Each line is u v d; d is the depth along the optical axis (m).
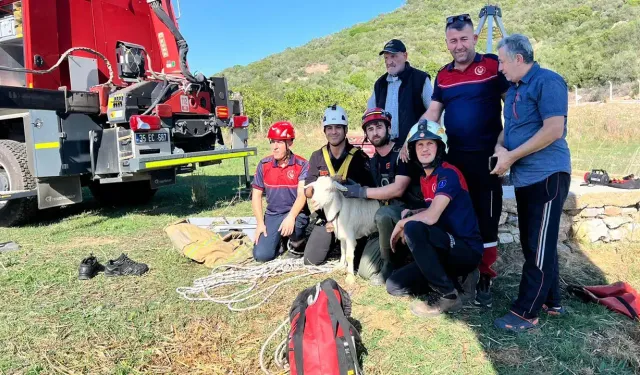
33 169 5.57
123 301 3.49
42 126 5.55
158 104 6.04
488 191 3.26
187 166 6.96
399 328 2.96
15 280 3.89
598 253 4.24
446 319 3.05
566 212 4.40
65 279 3.93
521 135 2.80
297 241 4.30
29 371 2.59
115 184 7.41
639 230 4.42
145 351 2.80
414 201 3.56
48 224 6.12
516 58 2.70
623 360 2.56
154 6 6.69
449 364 2.57
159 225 5.83
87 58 6.20
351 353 2.26
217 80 7.26
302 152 12.84
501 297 3.39
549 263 2.81
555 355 2.61
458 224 3.08
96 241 5.14
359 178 3.93
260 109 19.56
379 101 4.27
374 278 3.66
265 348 2.80
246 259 4.32
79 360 2.71
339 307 2.42
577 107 18.73
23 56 6.02
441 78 3.36
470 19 3.13
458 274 3.22
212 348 2.83
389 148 3.85
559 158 2.76
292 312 2.56
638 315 3.00
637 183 4.55
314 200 3.51
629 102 20.95
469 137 3.21
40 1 5.74
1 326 3.09
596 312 3.08
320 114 20.16
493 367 2.53
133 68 6.70
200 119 6.96
